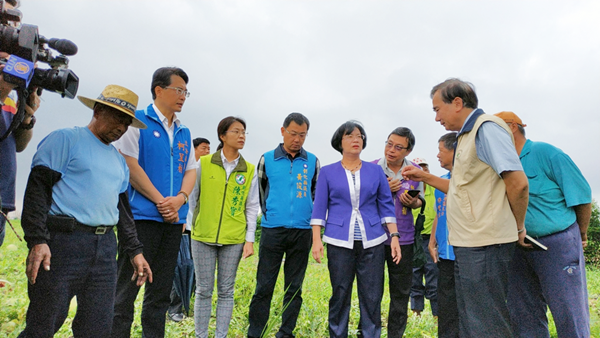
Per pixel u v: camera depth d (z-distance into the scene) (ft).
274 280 12.50
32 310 7.23
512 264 10.82
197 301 11.80
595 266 47.75
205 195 12.01
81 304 7.81
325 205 11.98
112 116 8.05
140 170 9.84
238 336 13.37
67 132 7.75
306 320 14.19
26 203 7.06
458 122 9.14
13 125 6.83
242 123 12.46
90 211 7.63
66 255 7.38
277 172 12.84
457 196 8.79
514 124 10.59
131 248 8.64
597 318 17.57
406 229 12.72
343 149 12.39
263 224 12.70
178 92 10.48
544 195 9.93
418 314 17.54
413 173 11.25
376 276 11.48
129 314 9.58
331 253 11.57
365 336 11.23
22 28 6.56
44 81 7.23
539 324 10.71
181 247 15.62
